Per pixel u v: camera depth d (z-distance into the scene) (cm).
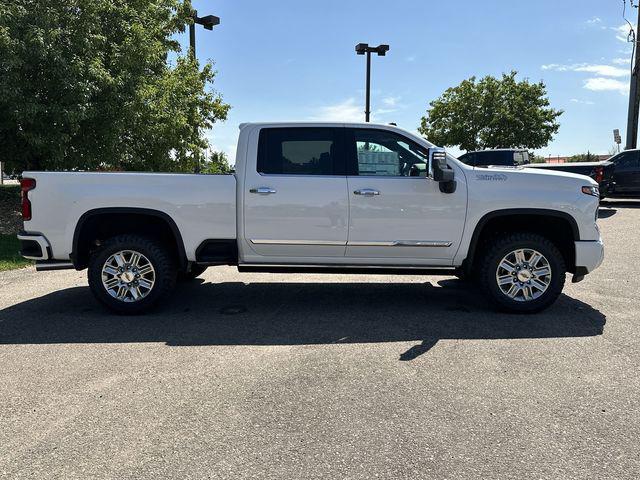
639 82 2172
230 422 330
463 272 581
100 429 322
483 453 295
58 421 332
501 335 498
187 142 1652
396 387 381
